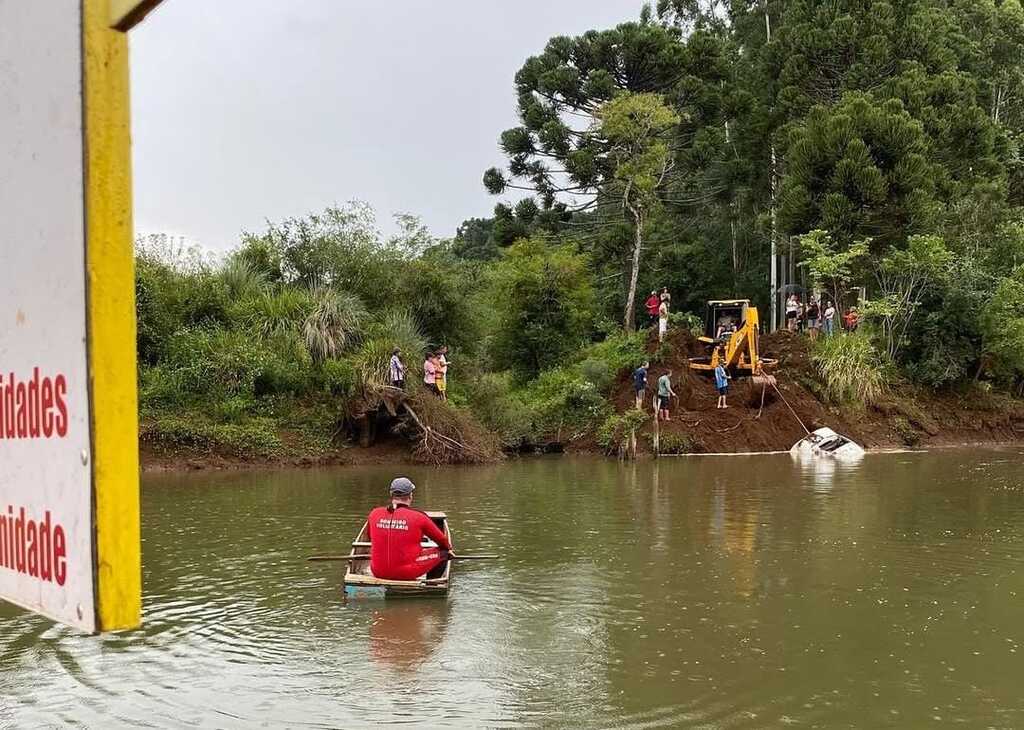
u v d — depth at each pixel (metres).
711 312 30.05
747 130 39.28
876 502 15.07
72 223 1.43
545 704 5.95
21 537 1.58
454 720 5.70
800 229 32.03
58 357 1.47
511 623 7.89
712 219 48.66
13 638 7.41
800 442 25.17
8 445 1.62
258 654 7.02
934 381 29.16
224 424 21.50
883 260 29.98
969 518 13.32
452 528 12.70
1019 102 43.19
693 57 38.72
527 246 35.53
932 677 6.52
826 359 27.98
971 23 45.59
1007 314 28.98
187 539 11.85
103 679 6.45
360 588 8.73
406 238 28.41
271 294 25.11
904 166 29.94
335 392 23.28
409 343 24.48
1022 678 6.50
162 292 23.41
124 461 1.42
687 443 24.98
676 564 10.27
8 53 1.59
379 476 19.42
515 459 23.98
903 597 8.78
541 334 32.28
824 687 6.31
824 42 35.56
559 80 37.38
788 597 8.79
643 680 6.46
